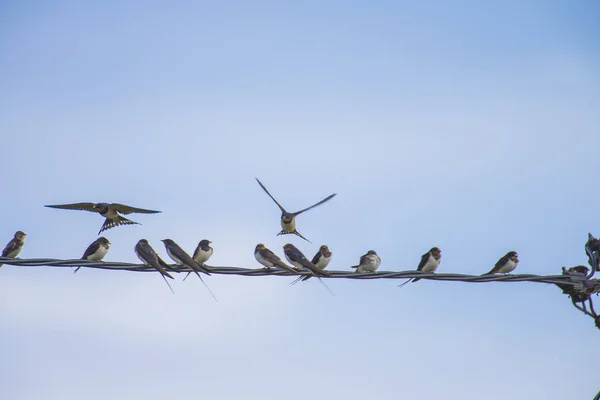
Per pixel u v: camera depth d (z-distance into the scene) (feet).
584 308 58.23
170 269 58.80
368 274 57.36
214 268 58.39
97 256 66.03
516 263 70.59
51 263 56.08
